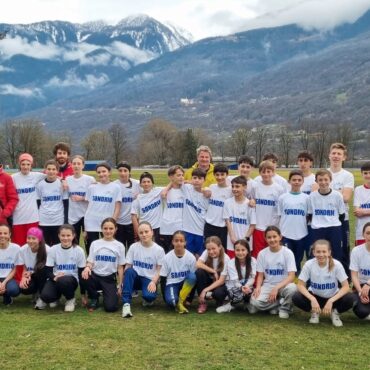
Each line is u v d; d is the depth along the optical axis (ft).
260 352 23.16
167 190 36.40
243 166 36.47
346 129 315.99
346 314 30.12
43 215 36.88
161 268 31.17
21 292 32.50
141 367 21.31
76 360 22.02
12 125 303.48
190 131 322.96
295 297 28.89
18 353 22.81
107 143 350.02
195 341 24.59
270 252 30.40
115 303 30.45
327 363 21.90
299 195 34.40
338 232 32.73
